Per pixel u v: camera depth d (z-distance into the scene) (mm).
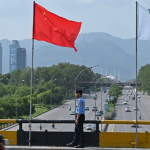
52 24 27109
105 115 171875
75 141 22922
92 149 21734
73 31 27188
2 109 161250
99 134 23234
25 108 182750
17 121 23578
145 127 137500
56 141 23734
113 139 23141
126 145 23031
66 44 27297
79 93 22797
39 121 23438
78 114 22406
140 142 22844
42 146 22953
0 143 17516
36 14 27156
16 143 23766
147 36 26984
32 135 23844
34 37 27094
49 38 27156
